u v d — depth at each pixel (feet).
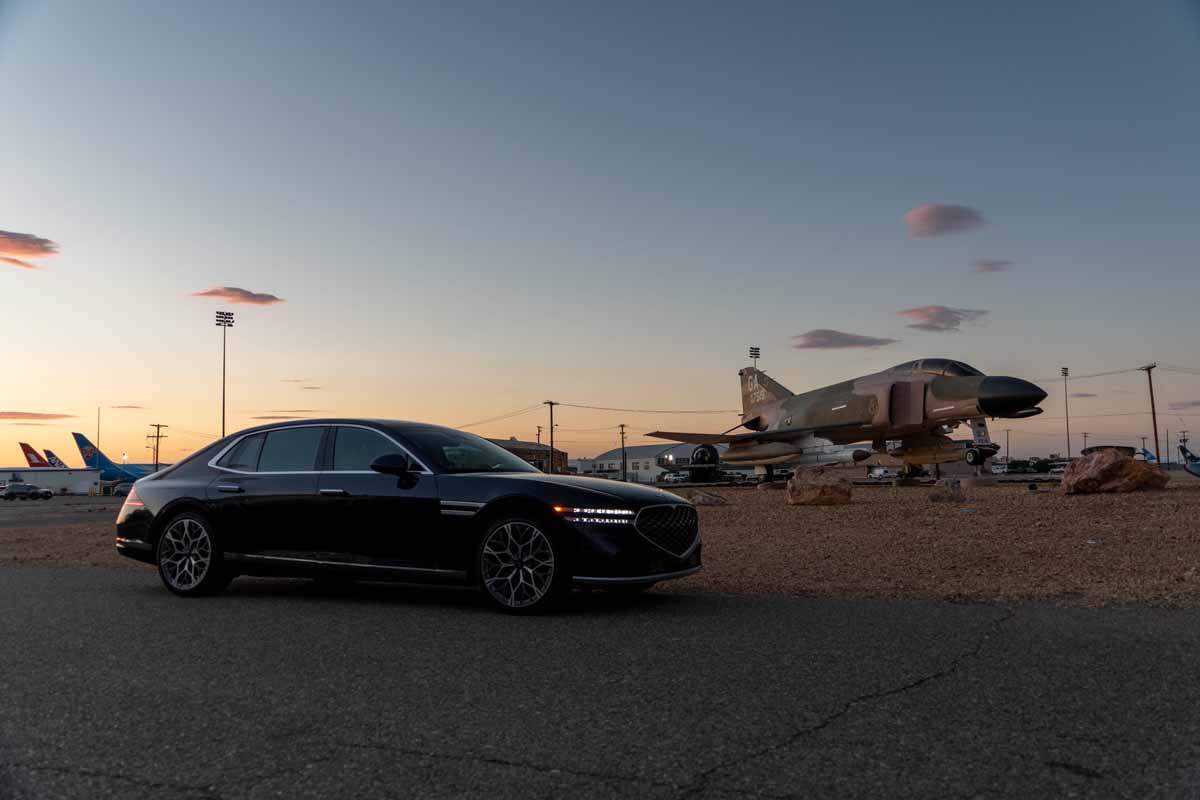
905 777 8.75
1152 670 13.12
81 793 8.57
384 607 21.06
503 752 9.71
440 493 21.16
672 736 10.20
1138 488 54.65
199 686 12.86
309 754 9.71
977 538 33.68
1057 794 8.27
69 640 16.61
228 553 23.34
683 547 20.89
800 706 11.38
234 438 24.99
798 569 27.50
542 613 19.69
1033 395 87.04
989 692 11.93
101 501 185.57
